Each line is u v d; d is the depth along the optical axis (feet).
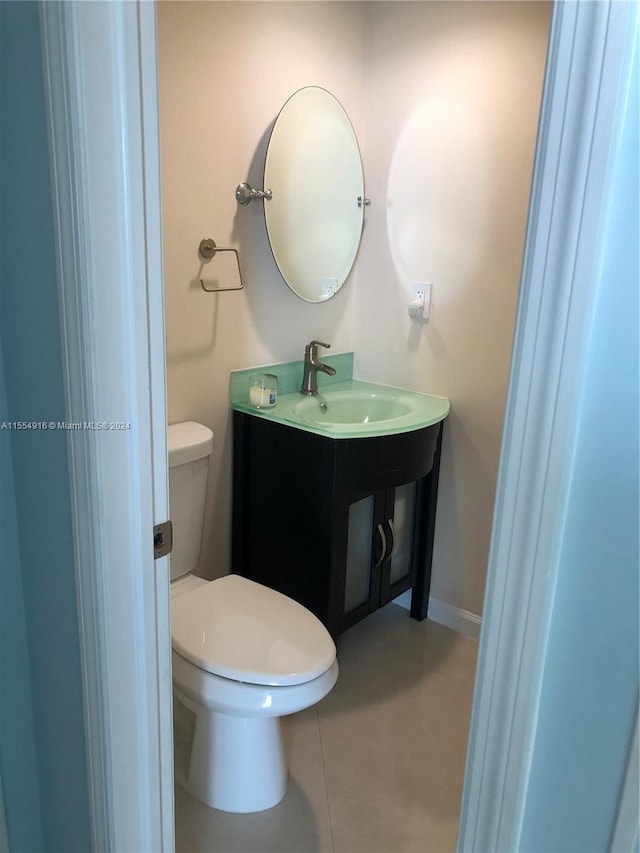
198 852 5.24
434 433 7.32
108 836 3.88
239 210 6.75
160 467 3.56
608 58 2.03
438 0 6.90
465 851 3.08
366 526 7.66
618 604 2.44
